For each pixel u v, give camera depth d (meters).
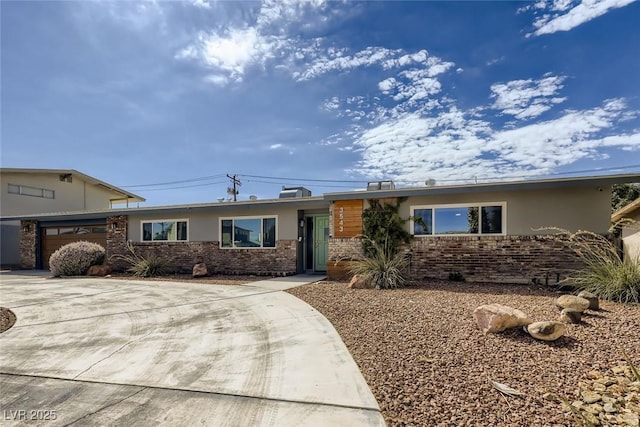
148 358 4.35
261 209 13.39
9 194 19.39
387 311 6.01
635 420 2.66
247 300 7.75
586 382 3.25
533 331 4.24
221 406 3.12
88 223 16.84
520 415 2.77
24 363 4.25
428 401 3.03
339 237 11.51
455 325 4.96
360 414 2.91
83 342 5.03
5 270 16.92
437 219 10.50
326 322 5.66
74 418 2.97
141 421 2.90
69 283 11.38
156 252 14.84
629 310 5.43
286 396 3.27
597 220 9.05
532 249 9.49
